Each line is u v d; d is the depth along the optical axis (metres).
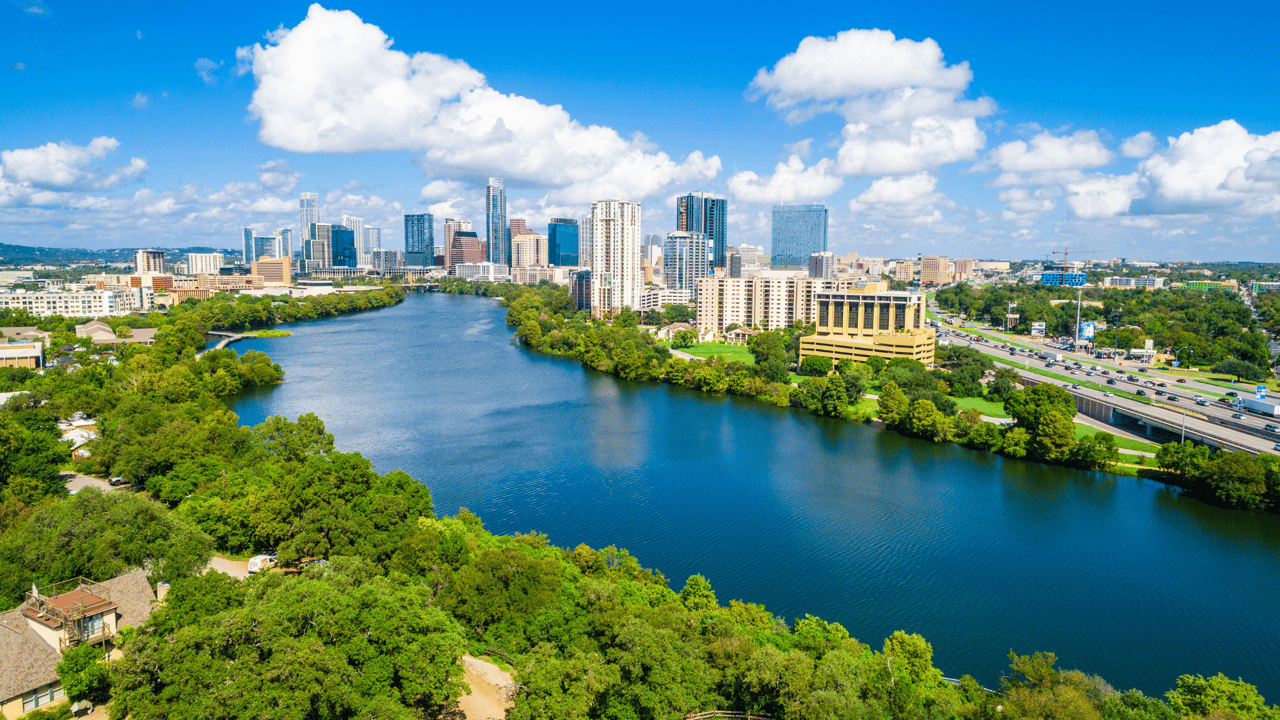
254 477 184.38
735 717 105.12
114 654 107.94
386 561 145.12
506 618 125.88
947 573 185.50
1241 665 148.38
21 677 97.56
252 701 86.69
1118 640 156.62
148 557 133.25
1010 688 114.62
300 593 103.75
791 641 126.25
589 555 158.25
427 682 97.75
